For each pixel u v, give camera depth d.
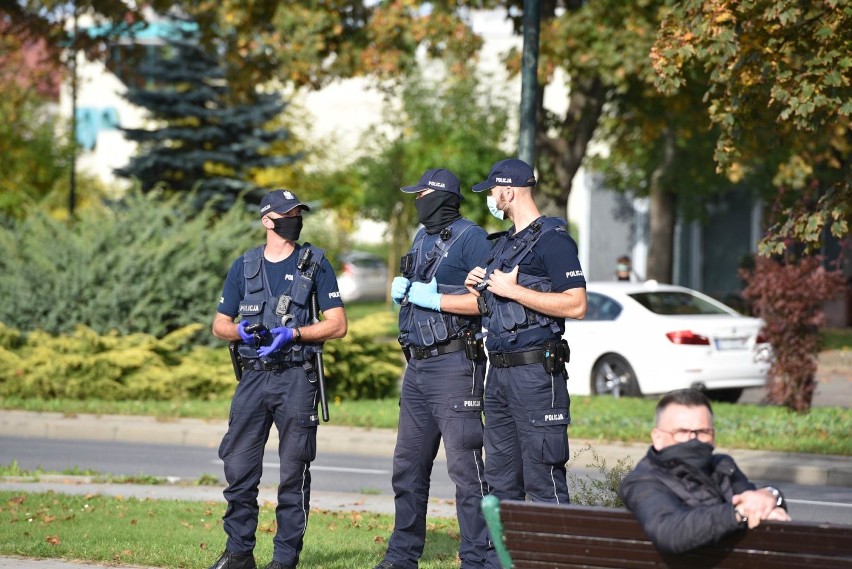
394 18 32.91
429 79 59.97
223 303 10.39
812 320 22.98
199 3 35.59
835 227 16.98
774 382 23.31
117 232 30.47
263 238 31.75
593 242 60.88
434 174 10.08
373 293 73.19
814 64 16.02
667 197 47.69
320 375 10.20
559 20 31.70
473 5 33.56
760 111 18.08
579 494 11.45
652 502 5.98
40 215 31.31
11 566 10.86
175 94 49.62
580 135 36.81
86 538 12.27
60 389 26.89
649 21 30.56
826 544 5.64
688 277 57.56
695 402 6.25
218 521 13.64
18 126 57.19
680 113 36.34
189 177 50.22
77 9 37.97
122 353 27.06
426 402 10.08
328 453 22.06
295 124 58.31
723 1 16.64
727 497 6.12
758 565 5.83
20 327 29.25
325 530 13.14
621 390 26.59
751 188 46.47
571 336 27.33
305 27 33.25
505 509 6.29
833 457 19.64
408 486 10.32
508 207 9.53
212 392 27.34
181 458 21.22
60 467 20.03
